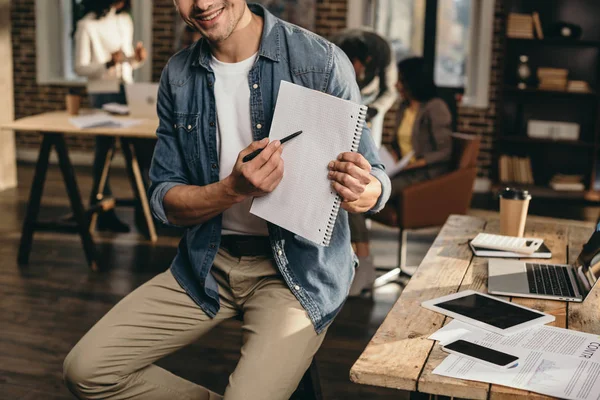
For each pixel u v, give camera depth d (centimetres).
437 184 423
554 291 196
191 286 200
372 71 462
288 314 186
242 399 171
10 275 441
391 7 758
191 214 189
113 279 442
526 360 150
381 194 185
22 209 604
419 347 157
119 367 191
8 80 677
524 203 251
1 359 327
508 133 736
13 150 690
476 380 142
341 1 740
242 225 197
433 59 757
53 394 298
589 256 201
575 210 669
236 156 195
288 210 172
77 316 382
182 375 317
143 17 775
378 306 405
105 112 512
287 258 192
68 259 478
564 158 724
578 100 715
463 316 174
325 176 168
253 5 199
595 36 712
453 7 750
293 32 194
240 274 197
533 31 701
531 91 705
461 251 238
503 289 197
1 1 660
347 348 348
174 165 203
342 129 167
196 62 198
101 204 499
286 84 174
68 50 829
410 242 545
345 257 197
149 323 196
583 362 150
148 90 487
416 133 452
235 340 358
